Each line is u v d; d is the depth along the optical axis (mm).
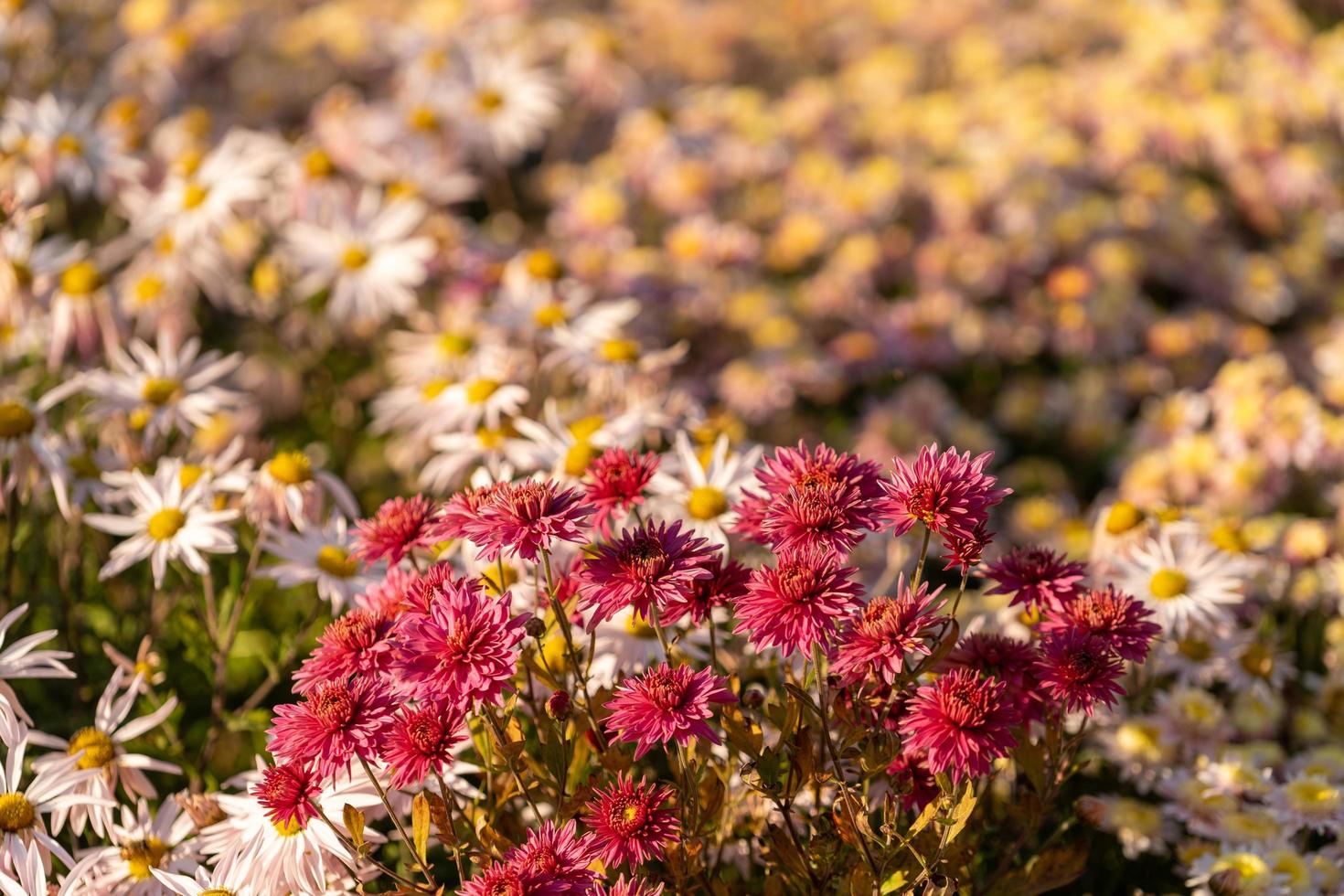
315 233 4453
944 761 1843
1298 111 6188
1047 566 2094
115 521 2838
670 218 5863
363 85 7035
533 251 4703
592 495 2123
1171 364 5348
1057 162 5949
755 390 4910
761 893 2385
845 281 5438
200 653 2996
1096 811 2482
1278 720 3057
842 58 8141
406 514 2209
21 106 4535
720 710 2146
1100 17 7578
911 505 1856
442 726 1826
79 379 3164
